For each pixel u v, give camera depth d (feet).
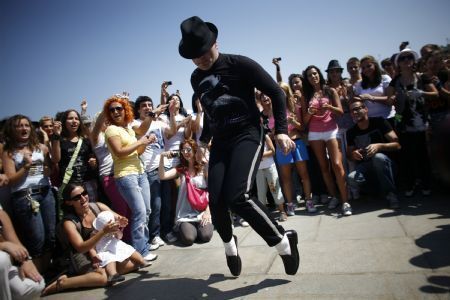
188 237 12.98
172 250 12.82
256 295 7.83
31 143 11.57
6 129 11.15
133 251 10.96
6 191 11.24
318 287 7.75
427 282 7.22
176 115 16.63
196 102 15.48
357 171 13.94
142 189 12.19
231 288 8.51
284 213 14.15
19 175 10.82
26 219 11.03
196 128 15.44
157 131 14.78
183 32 7.34
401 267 8.13
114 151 11.19
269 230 7.55
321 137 14.29
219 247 12.34
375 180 13.91
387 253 9.07
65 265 12.10
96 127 12.56
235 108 7.73
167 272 10.51
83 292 9.95
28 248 11.18
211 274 9.71
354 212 13.60
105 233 10.16
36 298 9.87
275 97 7.75
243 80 7.76
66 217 10.80
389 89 14.90
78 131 13.62
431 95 13.50
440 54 14.17
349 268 8.54
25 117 11.43
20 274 9.03
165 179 13.88
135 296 9.01
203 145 9.66
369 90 15.83
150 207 12.96
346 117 16.33
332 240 10.76
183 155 14.05
